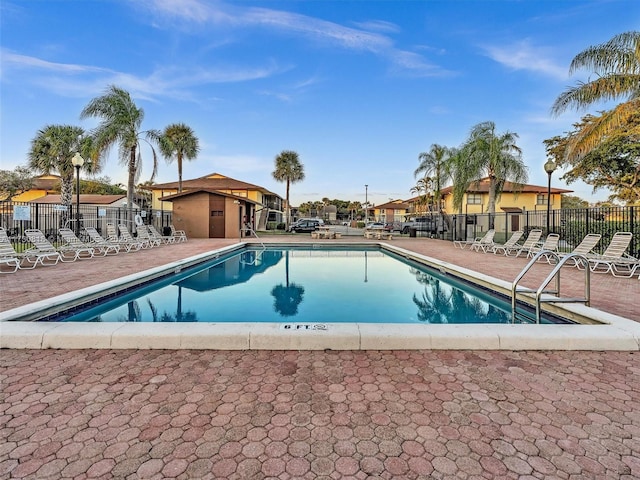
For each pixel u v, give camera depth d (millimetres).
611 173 19844
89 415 2340
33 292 5945
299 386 2771
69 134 20188
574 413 2402
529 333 3619
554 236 10336
